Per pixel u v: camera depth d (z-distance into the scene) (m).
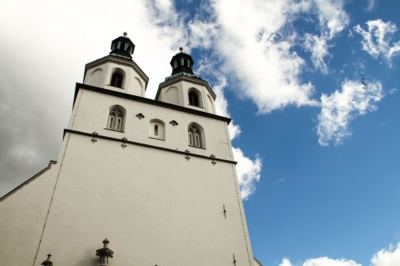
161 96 31.03
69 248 15.30
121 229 16.94
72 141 20.25
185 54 38.00
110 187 18.61
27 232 15.22
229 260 17.81
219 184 21.77
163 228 17.88
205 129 25.89
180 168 21.69
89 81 28.02
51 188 17.30
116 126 23.25
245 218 20.31
